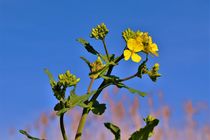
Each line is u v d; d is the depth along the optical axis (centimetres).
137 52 52
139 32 52
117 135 52
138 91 50
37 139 50
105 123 53
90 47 53
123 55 52
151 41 52
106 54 53
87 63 52
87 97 50
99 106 52
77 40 53
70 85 50
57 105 50
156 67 52
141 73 51
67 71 50
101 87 51
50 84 50
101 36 53
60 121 50
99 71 51
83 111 51
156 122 50
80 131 51
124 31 52
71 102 49
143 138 51
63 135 50
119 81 51
